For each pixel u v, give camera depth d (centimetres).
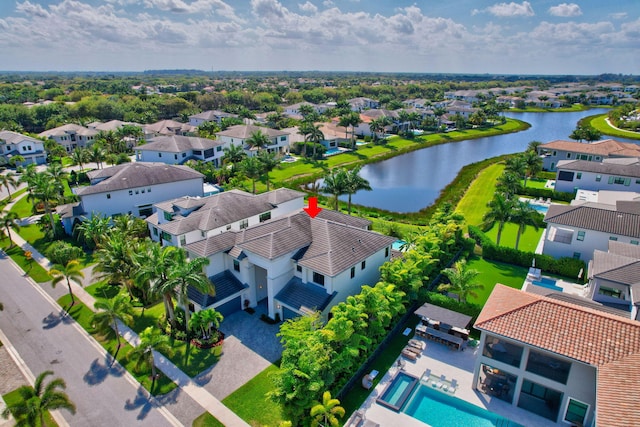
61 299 4253
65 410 2806
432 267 4375
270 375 2878
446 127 16338
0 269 4950
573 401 2605
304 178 9206
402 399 2848
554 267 4738
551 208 5181
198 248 3953
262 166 7769
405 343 3519
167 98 19212
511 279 4631
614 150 8669
